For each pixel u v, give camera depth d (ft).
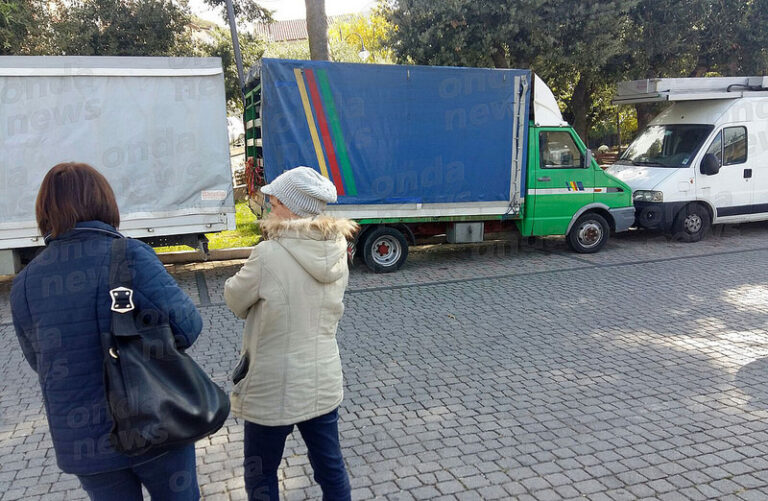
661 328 20.85
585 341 19.72
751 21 44.93
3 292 27.99
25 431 14.29
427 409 14.96
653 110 51.47
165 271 7.29
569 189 32.04
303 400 8.59
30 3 40.24
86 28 41.96
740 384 16.08
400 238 30.01
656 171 36.42
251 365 8.67
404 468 12.24
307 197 8.83
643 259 32.14
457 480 11.77
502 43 41.45
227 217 27.37
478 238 31.32
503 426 13.99
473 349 19.19
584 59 40.93
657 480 11.64
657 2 42.42
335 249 8.79
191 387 7.20
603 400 15.29
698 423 13.94
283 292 8.43
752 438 13.20
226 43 48.39
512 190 30.78
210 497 11.47
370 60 64.39
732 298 24.35
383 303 24.68
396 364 18.01
